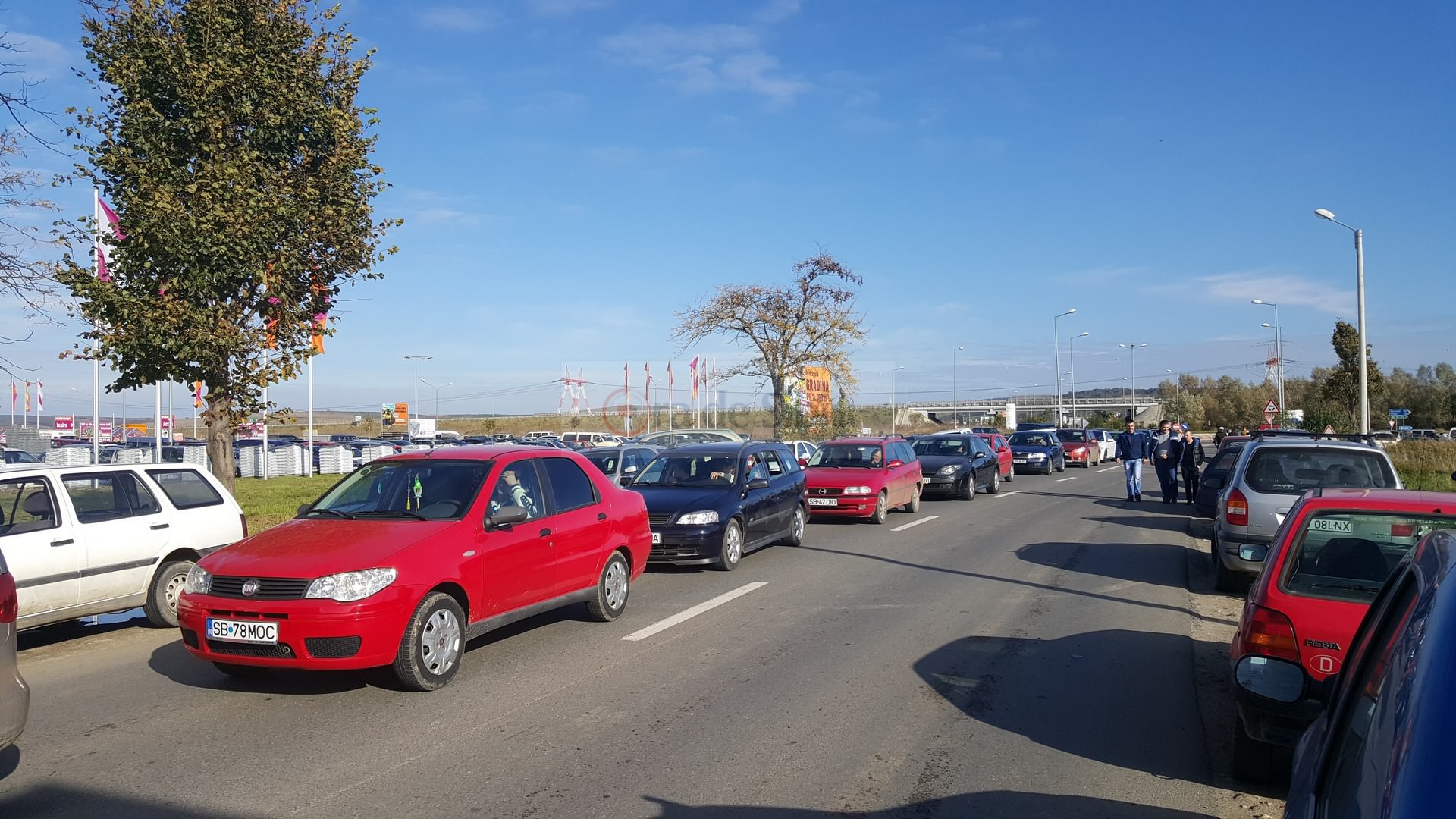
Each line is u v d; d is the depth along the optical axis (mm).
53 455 33625
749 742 5594
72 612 8172
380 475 7801
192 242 12078
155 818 4523
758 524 12805
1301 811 2324
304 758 5320
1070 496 24328
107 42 12484
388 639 6254
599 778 5012
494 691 6609
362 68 14109
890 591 10531
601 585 8695
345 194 13727
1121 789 4961
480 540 7121
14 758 5340
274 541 6711
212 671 7250
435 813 4566
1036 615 9266
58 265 11477
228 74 12508
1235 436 18500
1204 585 11086
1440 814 1513
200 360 12836
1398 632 2252
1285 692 4582
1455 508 5203
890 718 6059
